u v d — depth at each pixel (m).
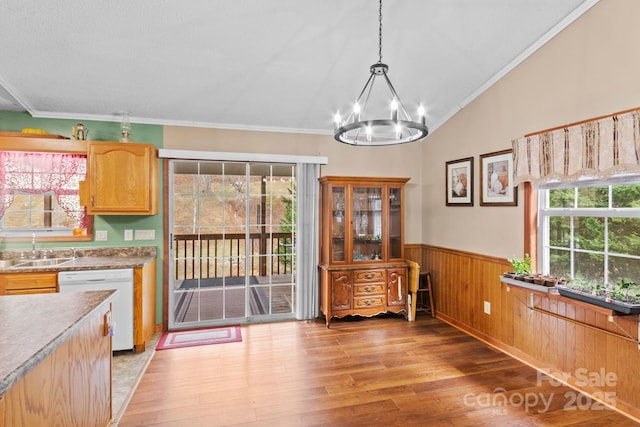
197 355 2.97
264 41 2.53
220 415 2.11
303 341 3.29
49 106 3.21
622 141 2.07
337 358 2.91
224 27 2.37
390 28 2.47
